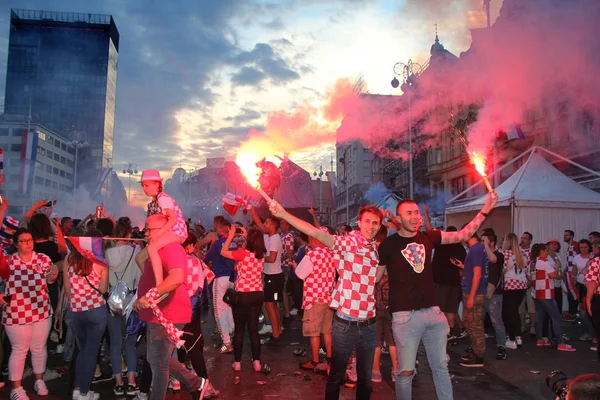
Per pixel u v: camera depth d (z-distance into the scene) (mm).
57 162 65750
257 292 6328
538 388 5652
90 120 66188
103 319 5016
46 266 5105
